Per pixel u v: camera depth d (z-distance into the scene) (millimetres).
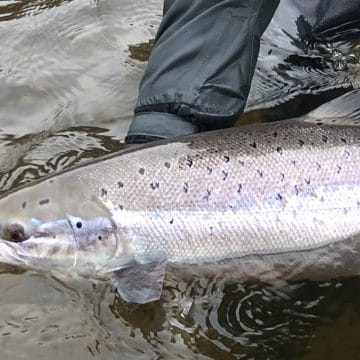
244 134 1177
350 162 1163
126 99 1505
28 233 1120
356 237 1146
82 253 1123
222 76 1217
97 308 1086
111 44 1674
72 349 1028
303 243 1136
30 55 1644
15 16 1783
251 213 1125
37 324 1060
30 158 1348
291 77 1550
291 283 1137
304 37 1648
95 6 1801
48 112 1474
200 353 1036
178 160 1141
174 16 1286
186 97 1203
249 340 1057
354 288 1129
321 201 1141
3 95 1517
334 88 1526
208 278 1125
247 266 1133
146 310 1086
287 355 1041
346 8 1644
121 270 1126
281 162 1147
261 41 1635
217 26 1236
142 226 1112
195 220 1116
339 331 1071
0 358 1013
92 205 1121
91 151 1366
